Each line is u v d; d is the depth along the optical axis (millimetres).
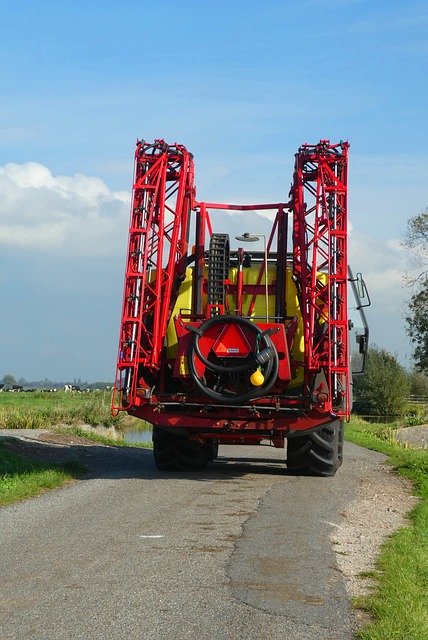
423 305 68250
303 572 7699
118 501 11867
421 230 66500
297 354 14984
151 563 7918
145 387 14805
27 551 8383
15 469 14633
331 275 14805
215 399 14320
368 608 6582
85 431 27625
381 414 76500
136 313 14742
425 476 16641
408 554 8664
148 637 5781
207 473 16109
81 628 5934
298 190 15172
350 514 11555
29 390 109000
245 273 15586
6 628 5910
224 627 6031
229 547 8742
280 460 20625
